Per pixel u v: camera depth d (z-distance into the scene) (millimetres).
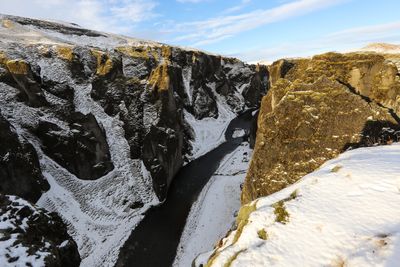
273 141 23688
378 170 12703
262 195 22750
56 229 22031
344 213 10766
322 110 22547
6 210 19406
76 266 22312
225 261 10867
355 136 20562
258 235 11391
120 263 29531
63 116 41531
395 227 9359
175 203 40812
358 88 27141
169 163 46000
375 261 8320
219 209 37875
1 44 47688
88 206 35906
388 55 35812
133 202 39250
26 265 16109
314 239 10070
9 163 29594
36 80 43750
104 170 40844
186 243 32062
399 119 21672
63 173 37156
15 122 35656
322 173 14219
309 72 28906
